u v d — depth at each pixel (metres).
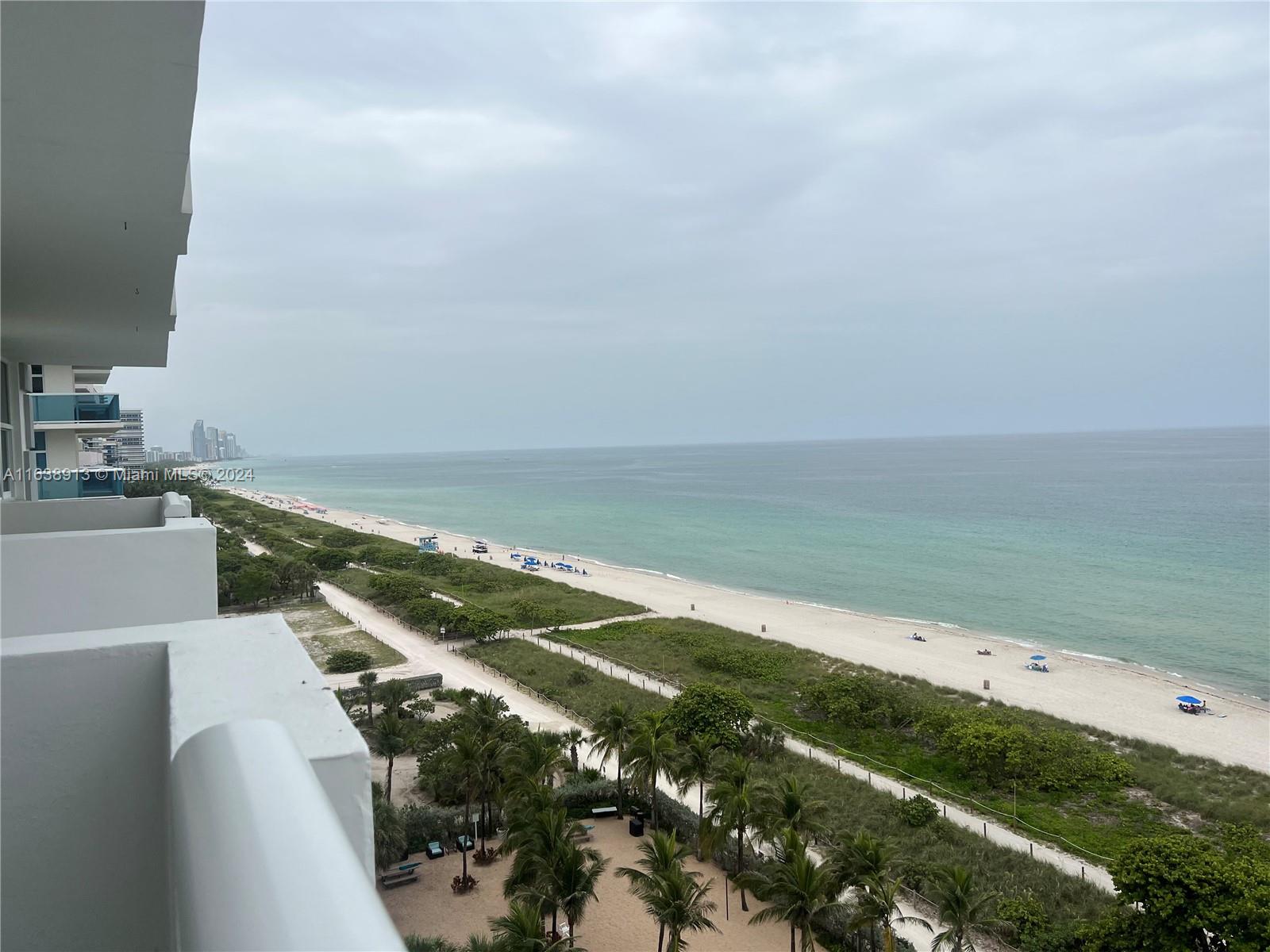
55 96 5.87
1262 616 70.25
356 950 0.89
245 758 1.48
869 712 40.59
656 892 21.38
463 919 24.08
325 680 2.44
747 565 101.69
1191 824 29.81
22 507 10.16
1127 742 38.88
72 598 7.17
